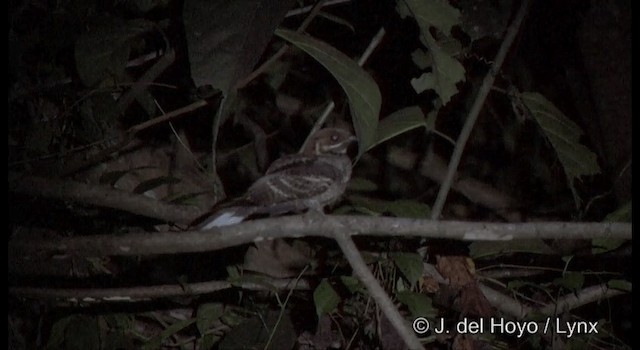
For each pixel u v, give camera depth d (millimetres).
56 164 8117
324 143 7859
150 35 9391
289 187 7320
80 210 8727
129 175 9633
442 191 7336
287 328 7988
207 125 10672
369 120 6012
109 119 8508
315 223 5988
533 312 7891
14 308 8758
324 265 8555
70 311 8906
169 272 9570
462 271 7512
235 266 8547
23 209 8508
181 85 10000
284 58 10602
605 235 6141
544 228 6062
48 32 8234
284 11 5926
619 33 8570
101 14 8266
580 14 9391
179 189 9883
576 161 7617
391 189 12336
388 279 7488
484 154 12516
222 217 7020
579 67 10078
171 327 8102
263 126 11430
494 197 12367
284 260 9938
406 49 10516
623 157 8477
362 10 10711
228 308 8453
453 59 6820
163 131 10281
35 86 8391
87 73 7375
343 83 5953
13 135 8594
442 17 6809
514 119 11719
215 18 5891
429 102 10969
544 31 10492
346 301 7965
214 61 5816
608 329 8336
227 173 10914
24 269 8711
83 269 9125
